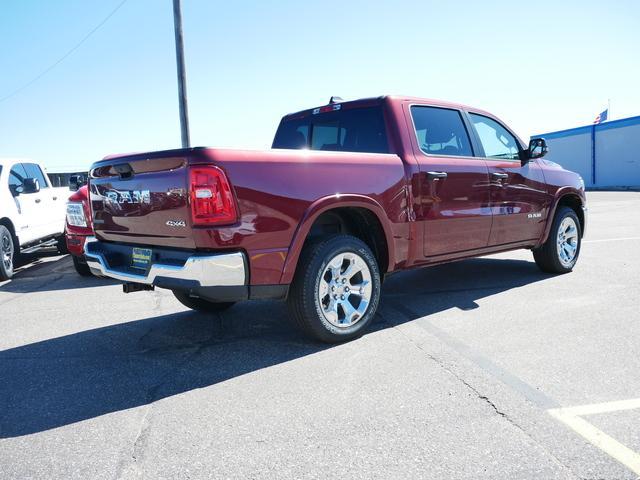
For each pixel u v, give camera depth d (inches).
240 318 186.1
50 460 94.0
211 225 125.9
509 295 201.5
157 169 135.5
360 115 182.4
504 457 90.0
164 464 91.7
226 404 114.8
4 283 283.9
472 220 189.6
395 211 162.6
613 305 181.2
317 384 123.6
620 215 525.0
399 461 90.0
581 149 1226.0
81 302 225.3
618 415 103.5
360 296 156.0
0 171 307.3
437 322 169.8
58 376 135.2
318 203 141.8
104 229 159.8
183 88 557.0
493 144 209.8
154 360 145.3
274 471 88.4
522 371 126.6
